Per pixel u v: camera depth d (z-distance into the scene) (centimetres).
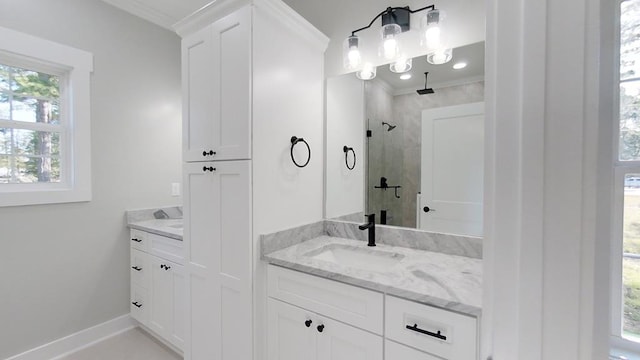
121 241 230
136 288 228
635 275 41
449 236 148
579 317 36
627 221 41
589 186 35
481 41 141
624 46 40
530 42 38
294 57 163
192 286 166
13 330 182
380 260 152
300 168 169
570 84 35
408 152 162
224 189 148
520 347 39
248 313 139
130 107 234
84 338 210
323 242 169
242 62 138
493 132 41
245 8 137
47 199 192
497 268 41
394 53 155
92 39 212
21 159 190
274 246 149
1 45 173
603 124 36
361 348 113
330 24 189
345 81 182
